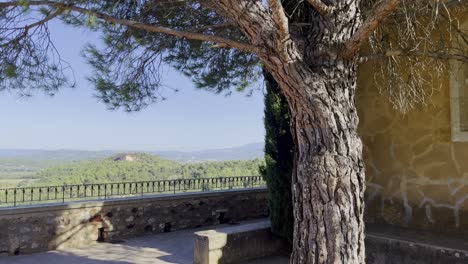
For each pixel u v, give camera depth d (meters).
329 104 3.26
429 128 5.54
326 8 3.38
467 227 5.09
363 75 6.32
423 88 5.52
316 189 3.24
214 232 6.31
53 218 7.90
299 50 3.44
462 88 5.27
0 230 7.29
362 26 3.19
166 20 5.41
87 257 7.32
